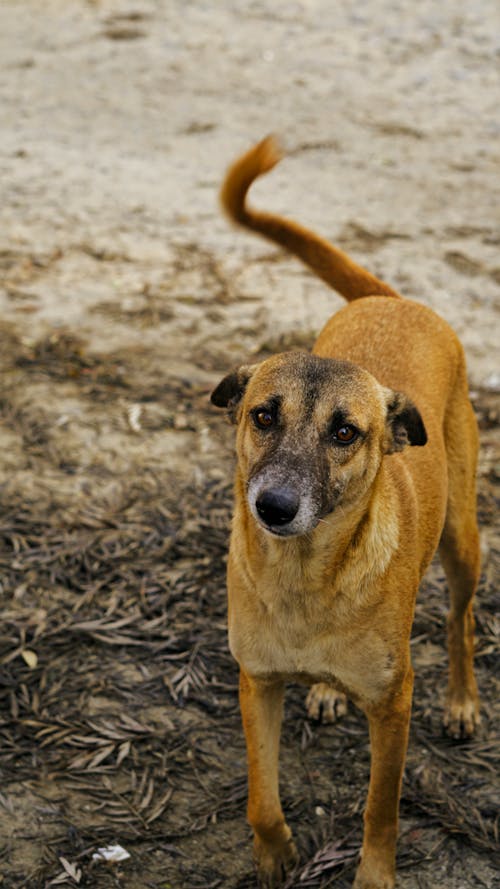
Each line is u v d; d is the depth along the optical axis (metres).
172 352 6.69
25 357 6.54
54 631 4.46
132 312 7.12
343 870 3.56
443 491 3.92
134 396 6.21
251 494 3.07
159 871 3.51
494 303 7.41
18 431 5.84
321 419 3.17
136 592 4.73
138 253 7.93
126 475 5.53
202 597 4.71
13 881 3.42
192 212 8.60
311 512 3.03
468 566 4.13
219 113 10.48
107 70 11.42
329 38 12.47
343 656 3.29
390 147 9.89
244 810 3.76
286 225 4.69
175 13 13.10
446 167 9.55
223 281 7.59
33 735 3.97
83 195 8.80
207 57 11.82
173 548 5.00
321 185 9.10
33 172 9.16
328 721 4.17
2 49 11.90
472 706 4.18
